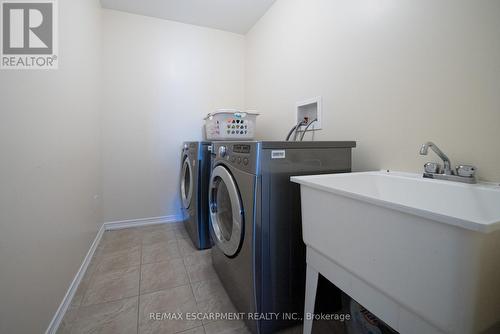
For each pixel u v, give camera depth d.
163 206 2.60
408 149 1.08
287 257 1.07
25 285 0.83
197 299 1.31
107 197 2.37
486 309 0.49
